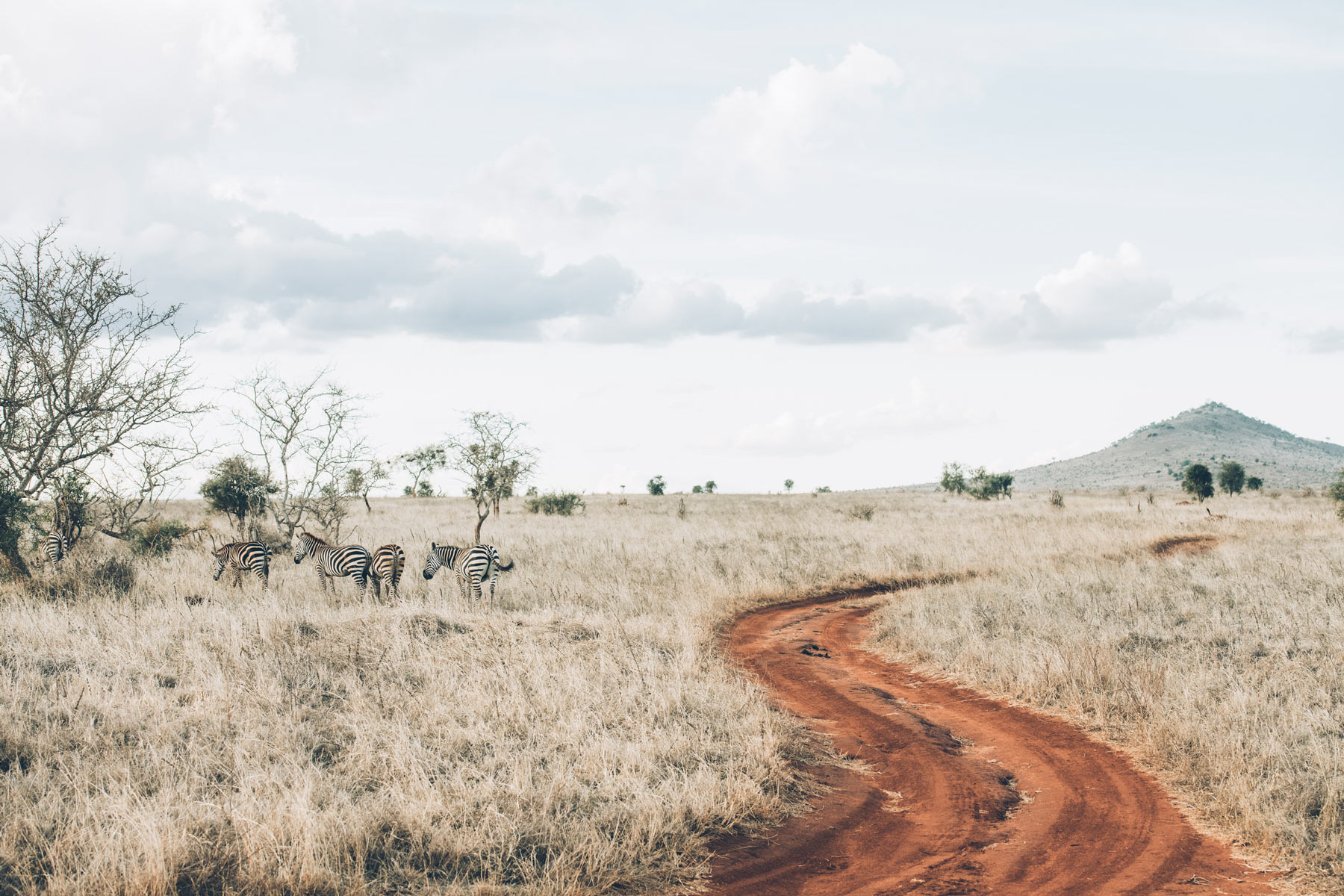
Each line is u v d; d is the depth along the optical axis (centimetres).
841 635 1631
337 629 1240
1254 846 688
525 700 966
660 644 1308
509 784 736
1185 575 1839
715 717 966
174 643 1143
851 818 765
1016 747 965
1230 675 1048
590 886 597
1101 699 1052
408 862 609
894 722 1065
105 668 1016
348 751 818
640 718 934
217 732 832
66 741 784
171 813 645
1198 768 826
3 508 1535
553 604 1684
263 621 1227
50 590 1495
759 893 613
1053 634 1336
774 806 765
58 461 1662
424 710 930
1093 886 627
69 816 635
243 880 562
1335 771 747
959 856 684
